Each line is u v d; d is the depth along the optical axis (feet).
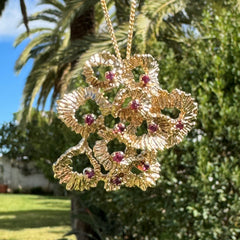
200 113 16.07
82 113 17.69
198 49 18.38
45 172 24.58
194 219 15.97
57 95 37.27
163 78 17.60
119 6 26.76
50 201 71.51
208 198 15.33
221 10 20.26
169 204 16.67
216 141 16.39
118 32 20.24
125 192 17.52
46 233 36.73
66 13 22.43
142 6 20.20
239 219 15.76
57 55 25.23
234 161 15.78
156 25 19.74
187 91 17.34
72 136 19.13
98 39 22.67
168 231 17.04
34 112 37.78
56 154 24.32
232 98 16.81
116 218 20.59
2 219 47.70
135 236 19.36
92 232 24.70
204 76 16.72
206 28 18.30
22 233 36.86
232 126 16.21
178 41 22.53
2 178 91.45
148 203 17.24
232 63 17.35
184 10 24.29
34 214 52.80
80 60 20.07
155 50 18.83
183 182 16.62
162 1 20.06
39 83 30.86
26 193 90.12
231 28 17.87
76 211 23.82
